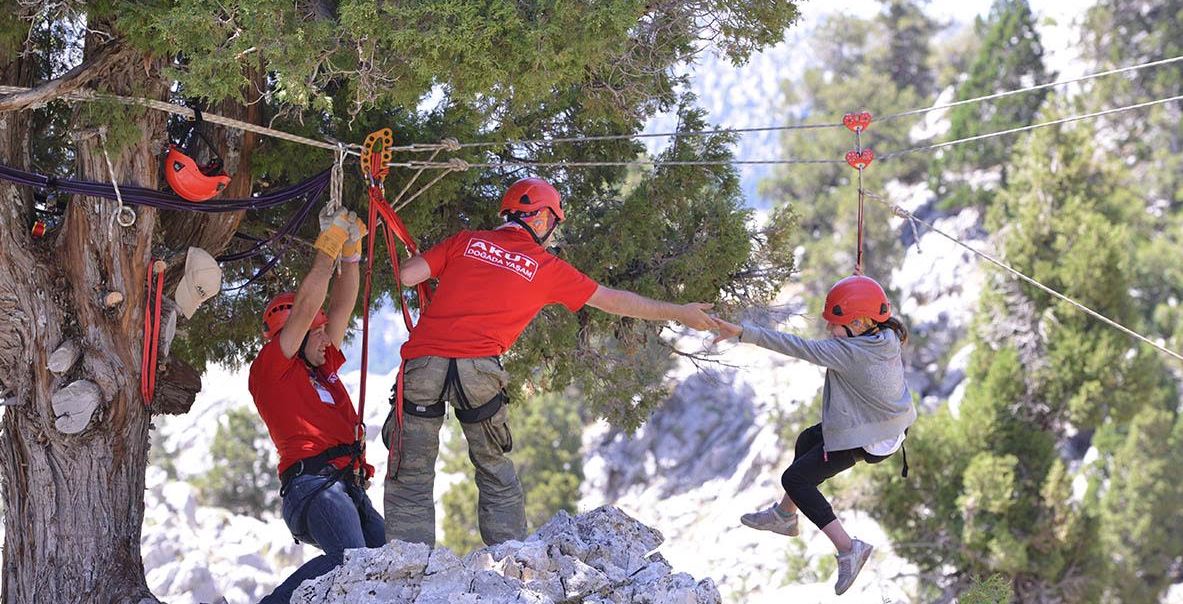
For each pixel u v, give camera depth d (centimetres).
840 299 650
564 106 992
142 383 755
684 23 723
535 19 629
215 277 770
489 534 645
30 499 754
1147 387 2352
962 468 2314
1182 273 3734
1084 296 2383
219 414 5406
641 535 619
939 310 4822
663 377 1145
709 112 1049
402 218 952
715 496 4484
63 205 815
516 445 3750
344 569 543
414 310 1067
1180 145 4659
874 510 2352
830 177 5316
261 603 587
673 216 1064
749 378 4841
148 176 743
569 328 1041
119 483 766
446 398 620
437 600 525
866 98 5528
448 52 634
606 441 4884
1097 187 2670
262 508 4112
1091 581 2297
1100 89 4747
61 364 739
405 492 623
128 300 762
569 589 547
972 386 2448
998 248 2552
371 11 610
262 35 610
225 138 817
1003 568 2247
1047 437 2328
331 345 707
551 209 654
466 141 947
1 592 800
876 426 638
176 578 1747
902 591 2552
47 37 853
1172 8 4797
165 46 642
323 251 687
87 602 746
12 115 743
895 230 4894
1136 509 2727
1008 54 5250
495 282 620
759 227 1157
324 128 909
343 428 692
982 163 5231
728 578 3822
